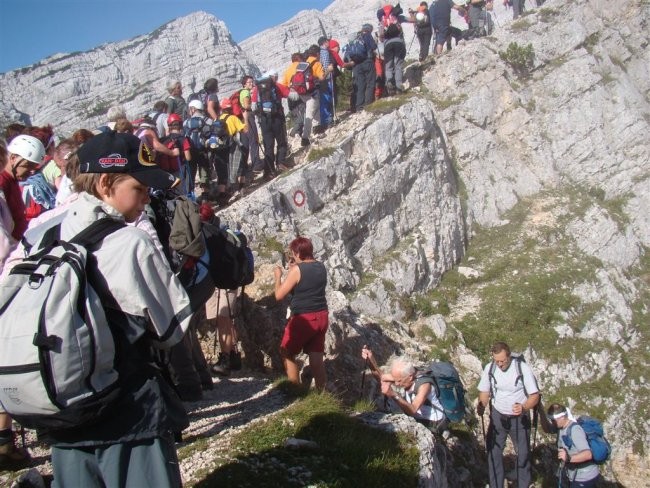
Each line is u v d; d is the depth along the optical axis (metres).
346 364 10.58
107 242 3.15
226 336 8.74
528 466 9.81
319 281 8.05
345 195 15.13
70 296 2.94
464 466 10.47
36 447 5.98
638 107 23.56
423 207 17.22
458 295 16.61
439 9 22.05
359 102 17.92
